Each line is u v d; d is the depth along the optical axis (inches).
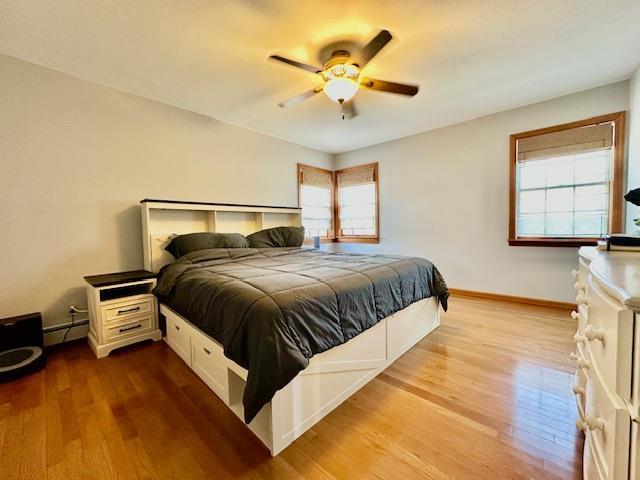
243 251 111.5
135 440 51.2
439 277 102.7
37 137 88.5
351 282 68.9
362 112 130.0
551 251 121.7
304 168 182.1
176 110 120.7
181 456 47.6
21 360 75.0
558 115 116.9
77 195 96.2
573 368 73.9
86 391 66.7
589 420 29.0
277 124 144.1
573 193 116.6
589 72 98.0
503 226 133.6
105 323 86.3
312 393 55.3
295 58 85.5
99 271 101.0
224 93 109.1
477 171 139.9
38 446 49.8
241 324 52.2
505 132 130.6
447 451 48.1
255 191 153.4
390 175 174.4
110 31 73.7
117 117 104.7
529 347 86.4
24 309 87.0
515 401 61.0
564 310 118.9
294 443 50.7
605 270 33.0
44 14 67.1
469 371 73.6
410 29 74.7
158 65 89.7
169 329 91.7
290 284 61.2
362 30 74.4
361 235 191.8
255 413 45.8
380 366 74.4
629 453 22.2
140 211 110.6
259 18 69.5
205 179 131.3
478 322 108.3
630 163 100.7
